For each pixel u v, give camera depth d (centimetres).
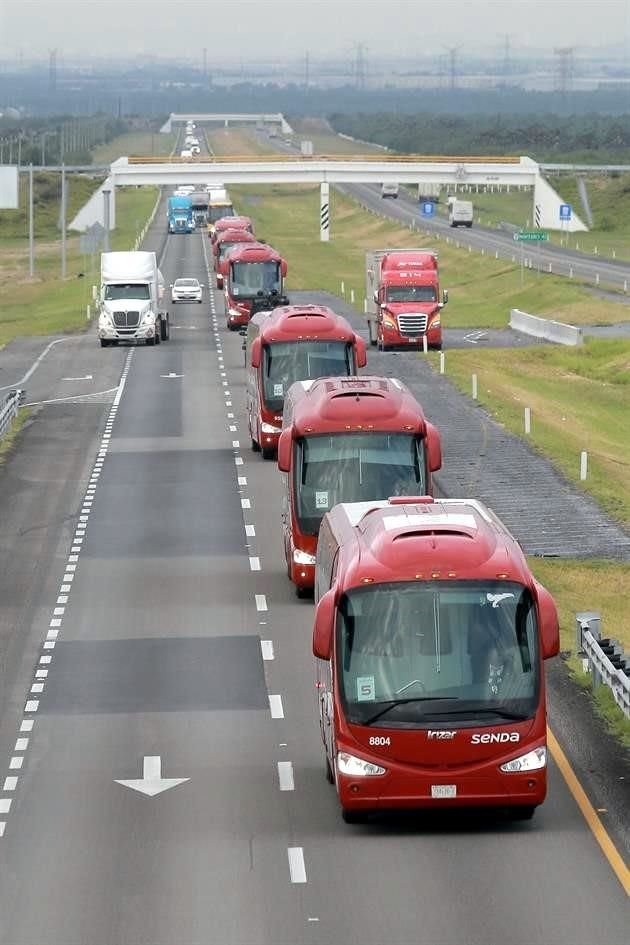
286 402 7975
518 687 4159
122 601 6962
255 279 19038
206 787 4581
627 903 3622
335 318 10388
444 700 4138
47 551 7969
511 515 9025
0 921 3591
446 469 10275
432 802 4128
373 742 4134
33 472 10175
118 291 17638
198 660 6025
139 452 10881
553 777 4575
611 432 13850
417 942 3412
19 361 16588
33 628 6544
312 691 5597
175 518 8712
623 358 17162
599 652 5453
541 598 4178
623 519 9038
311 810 4366
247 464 10356
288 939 3447
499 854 3972
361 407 6906
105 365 15988
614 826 4166
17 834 4203
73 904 3688
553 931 3459
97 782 4644
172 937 3475
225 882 3812
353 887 3759
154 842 4122
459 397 13462
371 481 6825
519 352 17362
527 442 11306
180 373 15238
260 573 7456
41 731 5178
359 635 4206
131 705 5456
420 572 4244
